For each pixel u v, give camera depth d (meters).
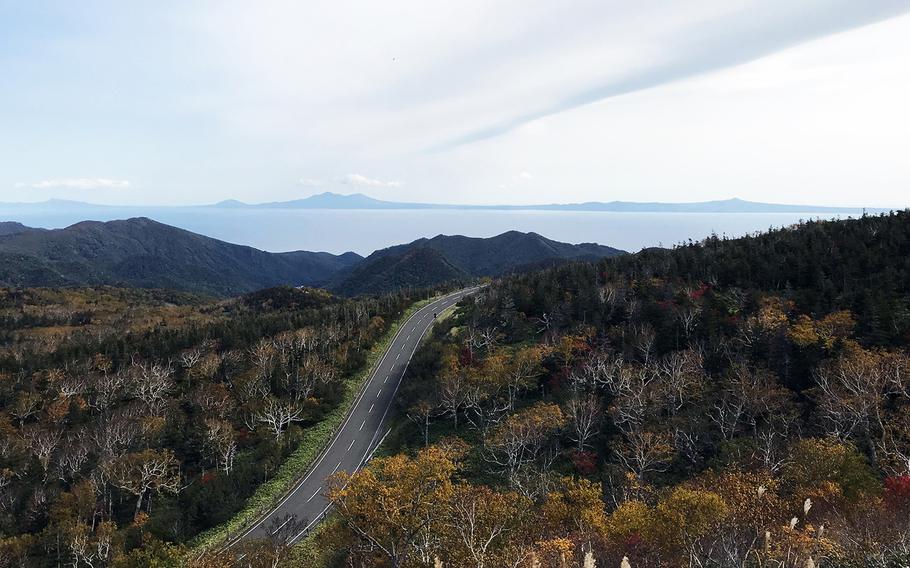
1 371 93.81
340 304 147.25
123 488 58.81
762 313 64.06
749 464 41.88
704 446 49.53
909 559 19.73
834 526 26.75
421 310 132.00
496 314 96.56
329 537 39.16
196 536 54.09
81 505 56.59
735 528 26.28
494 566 27.52
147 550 44.88
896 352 50.56
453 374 74.06
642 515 31.97
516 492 44.47
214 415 77.38
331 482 43.25
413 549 33.09
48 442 69.56
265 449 69.75
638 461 47.47
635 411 54.91
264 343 98.69
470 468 57.97
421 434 71.00
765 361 58.47
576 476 52.34
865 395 44.34
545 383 70.62
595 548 29.70
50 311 167.00
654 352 67.88
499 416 65.75
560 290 96.56
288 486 63.84
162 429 72.62
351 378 93.19
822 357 54.47
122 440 69.12
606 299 82.62
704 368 60.75
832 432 45.12
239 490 61.53
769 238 99.19
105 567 46.62
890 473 38.72
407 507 34.69
